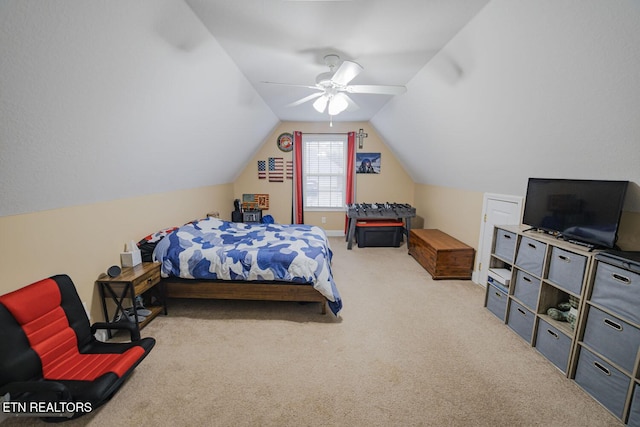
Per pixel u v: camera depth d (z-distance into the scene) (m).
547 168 2.16
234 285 2.66
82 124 1.60
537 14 1.45
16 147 1.36
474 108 2.40
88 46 1.33
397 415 1.56
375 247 5.06
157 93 1.99
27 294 1.49
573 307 1.97
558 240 2.02
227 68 2.49
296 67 2.60
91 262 2.18
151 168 2.62
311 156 5.63
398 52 2.26
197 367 1.94
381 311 2.72
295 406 1.62
